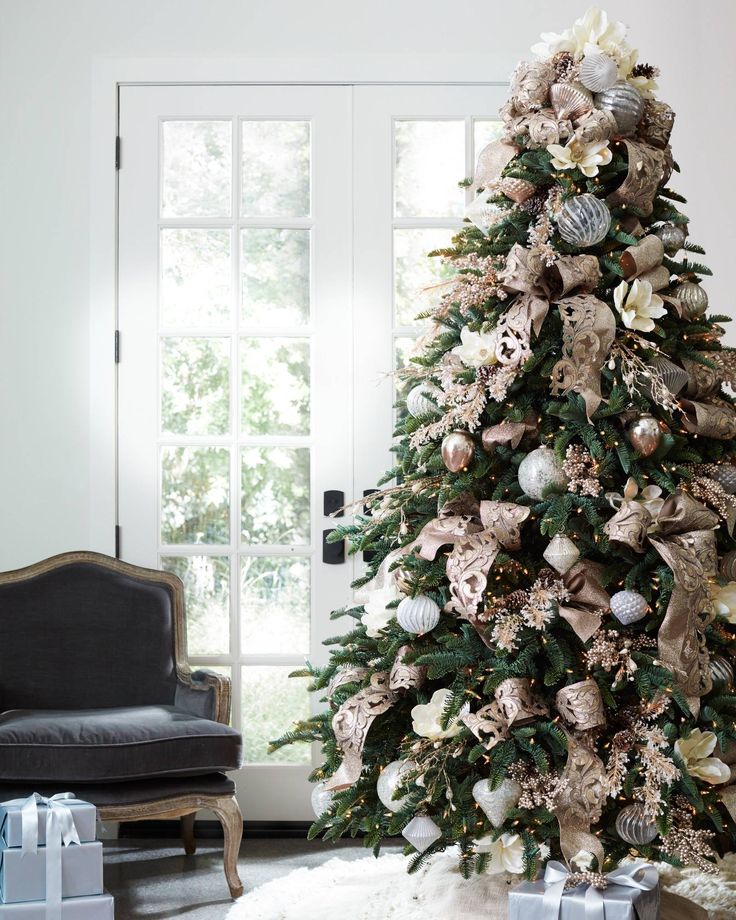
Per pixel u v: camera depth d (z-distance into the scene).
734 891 2.70
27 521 3.71
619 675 2.16
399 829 2.29
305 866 3.31
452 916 2.42
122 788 2.93
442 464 2.40
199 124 3.78
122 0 3.74
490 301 2.38
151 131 3.75
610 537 2.20
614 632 2.21
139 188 3.75
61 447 3.72
